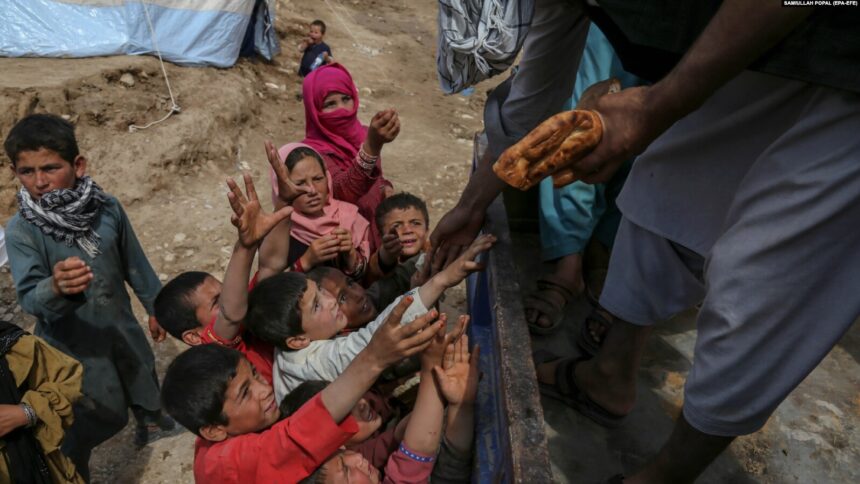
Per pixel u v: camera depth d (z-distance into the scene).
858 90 0.98
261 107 6.79
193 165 5.49
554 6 1.59
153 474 2.90
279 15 9.02
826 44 0.98
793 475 1.68
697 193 1.53
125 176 5.07
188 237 4.70
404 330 1.41
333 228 2.67
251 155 6.00
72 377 2.06
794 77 1.02
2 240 4.21
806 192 1.11
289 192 2.15
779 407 1.88
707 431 1.35
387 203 2.70
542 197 2.29
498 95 1.99
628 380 1.78
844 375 2.01
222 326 1.90
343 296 2.25
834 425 1.82
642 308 1.70
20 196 2.28
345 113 3.27
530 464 1.13
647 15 1.14
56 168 2.25
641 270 1.69
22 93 5.06
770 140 1.38
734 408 1.30
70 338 2.41
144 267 2.68
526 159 0.99
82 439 2.54
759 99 1.36
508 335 1.48
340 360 1.81
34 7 5.93
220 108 6.05
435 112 7.52
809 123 1.11
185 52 6.47
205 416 1.53
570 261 2.29
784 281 1.17
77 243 2.35
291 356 1.91
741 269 1.21
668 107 0.96
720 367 1.27
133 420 3.21
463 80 1.71
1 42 5.83
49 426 1.94
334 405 1.45
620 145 1.00
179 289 2.12
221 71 6.68
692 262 1.63
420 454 1.63
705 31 0.93
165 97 5.89
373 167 2.92
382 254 2.67
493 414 1.63
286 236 2.23
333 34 9.32
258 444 1.48
